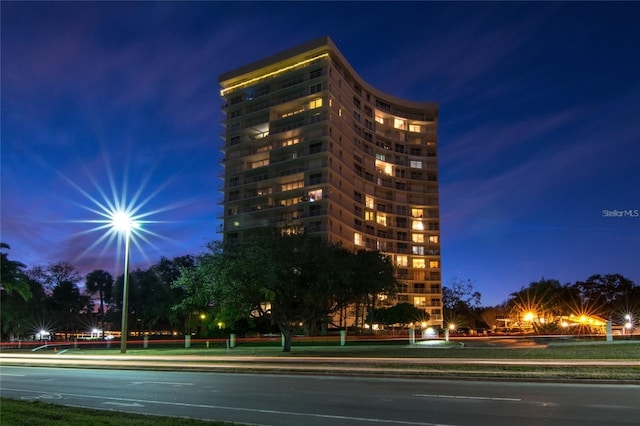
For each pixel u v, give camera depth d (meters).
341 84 97.06
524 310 78.44
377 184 104.25
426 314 90.25
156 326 97.94
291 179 92.75
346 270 36.53
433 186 112.00
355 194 97.75
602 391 15.24
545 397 14.21
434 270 107.50
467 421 11.18
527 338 50.47
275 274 33.75
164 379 21.41
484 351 30.42
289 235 37.47
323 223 86.56
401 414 12.16
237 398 15.37
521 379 17.88
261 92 100.06
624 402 13.24
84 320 96.31
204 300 37.47
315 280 36.22
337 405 13.63
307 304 37.72
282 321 37.66
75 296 93.44
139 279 85.69
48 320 83.56
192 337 70.94
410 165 111.50
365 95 106.81
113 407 14.12
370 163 104.06
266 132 98.50
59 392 17.72
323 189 88.25
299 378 20.67
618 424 10.65
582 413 11.84
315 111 91.75
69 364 30.25
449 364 22.61
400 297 100.31
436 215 110.69
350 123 98.88
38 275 90.06
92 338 90.88
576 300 74.75
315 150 90.56
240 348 44.12
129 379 21.70
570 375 17.70
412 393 15.54
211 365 26.16
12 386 19.91
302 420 11.67
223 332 66.88
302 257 35.66
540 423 10.85
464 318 105.00
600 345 31.77
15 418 11.50
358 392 16.05
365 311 78.88
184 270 37.53
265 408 13.42
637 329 58.91
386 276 46.09
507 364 21.81
